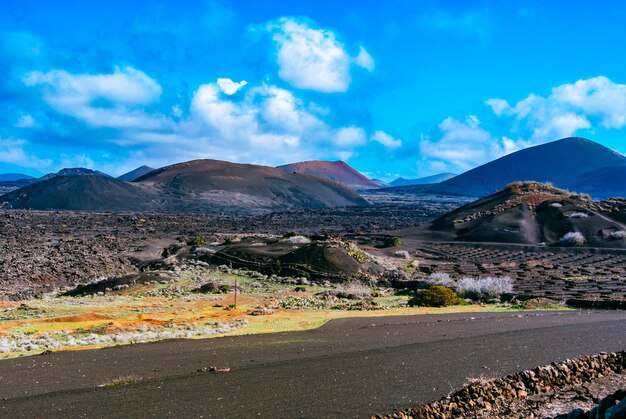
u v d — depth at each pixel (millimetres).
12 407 17109
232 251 99875
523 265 94438
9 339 33656
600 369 20438
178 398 17438
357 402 16531
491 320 37312
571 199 150000
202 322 40719
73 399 17766
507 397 17344
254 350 27016
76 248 121500
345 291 71125
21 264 99188
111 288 78312
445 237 140375
